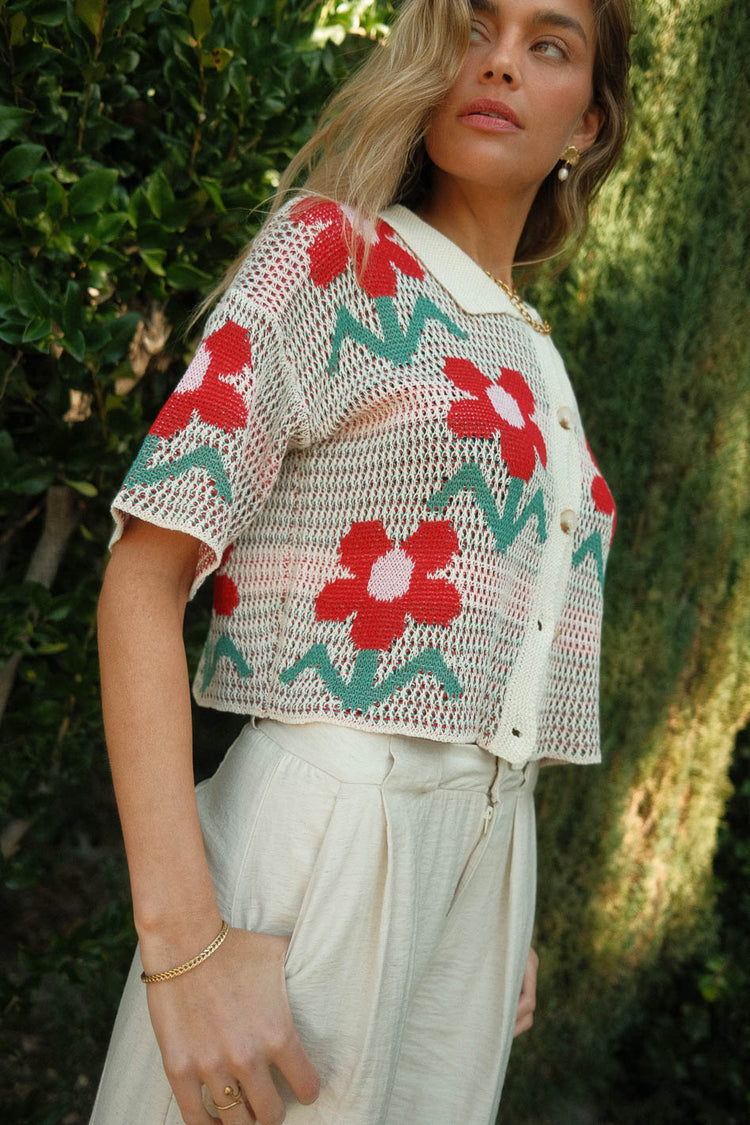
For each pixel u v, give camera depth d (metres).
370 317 0.96
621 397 2.01
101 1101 0.98
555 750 1.19
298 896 0.92
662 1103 2.34
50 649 1.50
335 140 1.11
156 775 0.82
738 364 2.18
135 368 1.61
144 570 0.86
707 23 1.97
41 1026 1.93
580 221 1.47
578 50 1.13
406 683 0.92
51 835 2.06
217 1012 0.82
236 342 0.88
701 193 2.04
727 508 2.24
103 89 1.38
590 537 1.18
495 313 1.08
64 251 1.32
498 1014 1.14
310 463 0.97
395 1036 0.94
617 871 2.21
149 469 0.84
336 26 1.57
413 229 1.07
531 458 1.01
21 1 1.24
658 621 2.17
